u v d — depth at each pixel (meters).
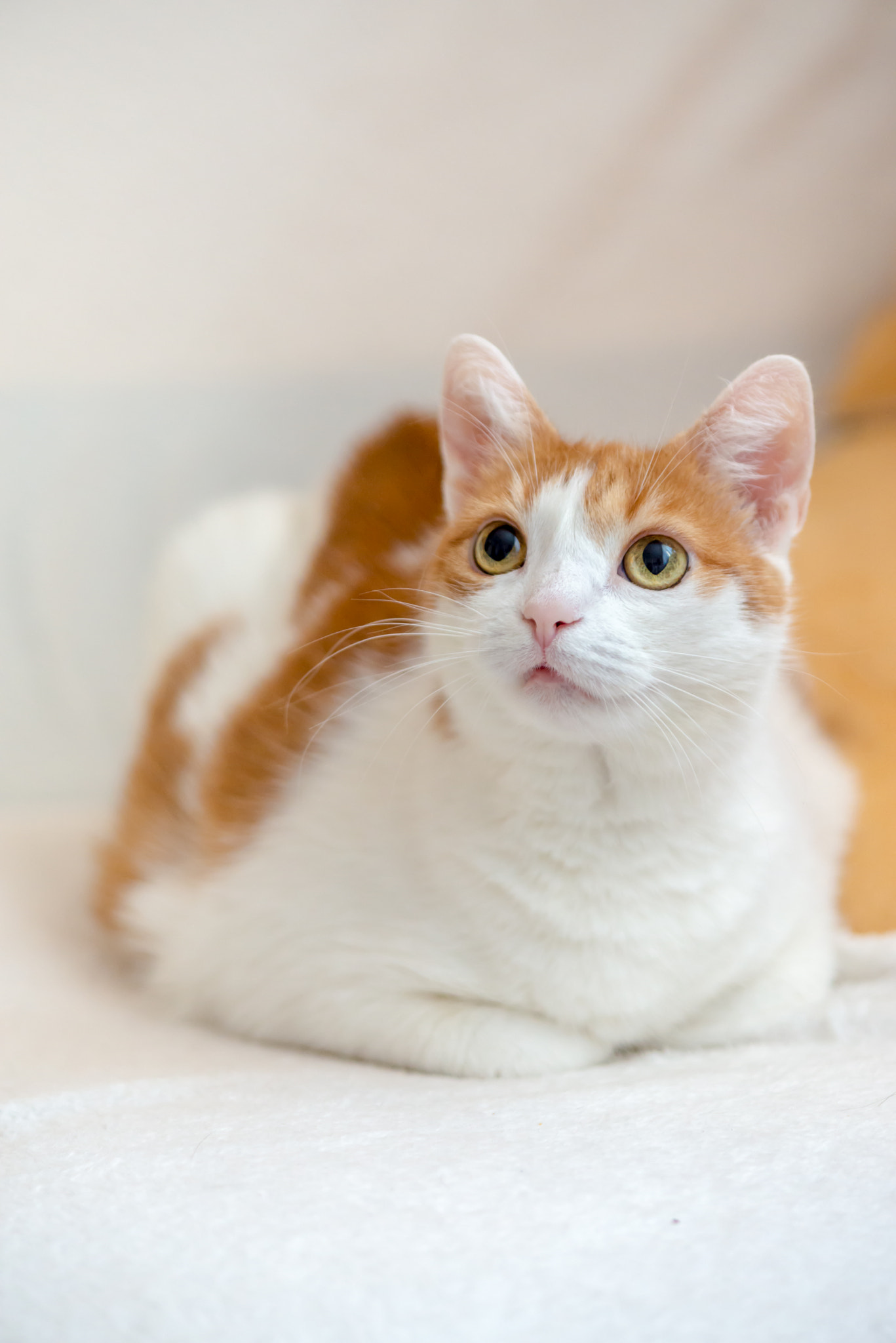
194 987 1.61
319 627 1.71
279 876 1.49
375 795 1.46
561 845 1.30
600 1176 0.93
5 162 2.74
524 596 1.24
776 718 1.59
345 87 2.74
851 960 1.60
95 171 2.78
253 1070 1.33
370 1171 0.95
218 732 1.77
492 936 1.33
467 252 2.93
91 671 2.97
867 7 2.67
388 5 2.67
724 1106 1.08
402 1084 1.26
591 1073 1.29
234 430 3.00
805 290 3.00
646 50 2.73
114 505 2.99
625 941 1.32
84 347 2.93
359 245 2.91
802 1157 0.94
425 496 1.81
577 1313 0.76
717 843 1.33
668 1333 0.74
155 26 2.65
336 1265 0.81
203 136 2.77
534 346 3.00
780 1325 0.75
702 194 2.89
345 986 1.40
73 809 2.72
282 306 2.95
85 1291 0.80
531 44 2.72
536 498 1.30
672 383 3.01
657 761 1.26
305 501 2.21
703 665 1.24
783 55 2.73
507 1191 0.90
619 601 1.23
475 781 1.34
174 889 1.73
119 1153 1.01
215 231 2.86
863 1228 0.84
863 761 1.96
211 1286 0.79
